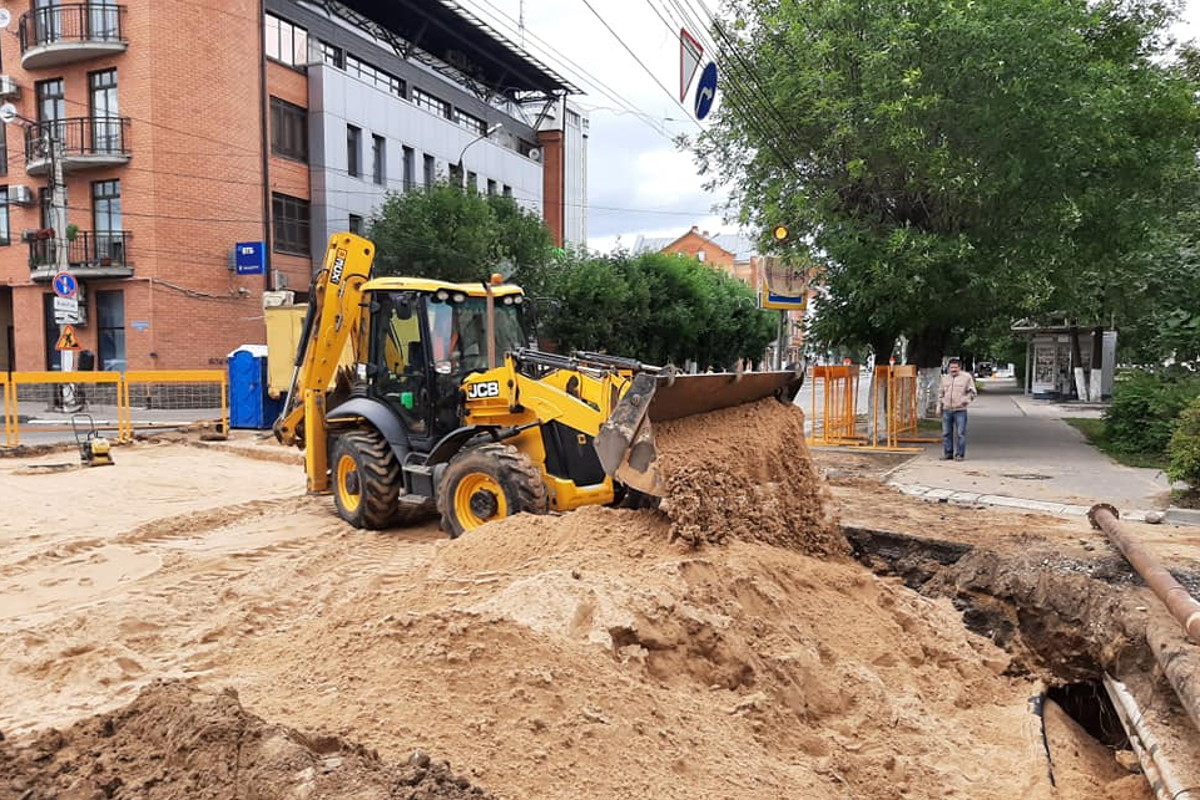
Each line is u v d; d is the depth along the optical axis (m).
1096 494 10.55
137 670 4.73
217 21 25.38
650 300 32.56
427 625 4.11
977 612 7.16
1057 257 15.28
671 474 6.04
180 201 24.88
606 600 4.70
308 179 29.05
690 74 12.27
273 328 18.19
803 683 4.80
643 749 3.55
